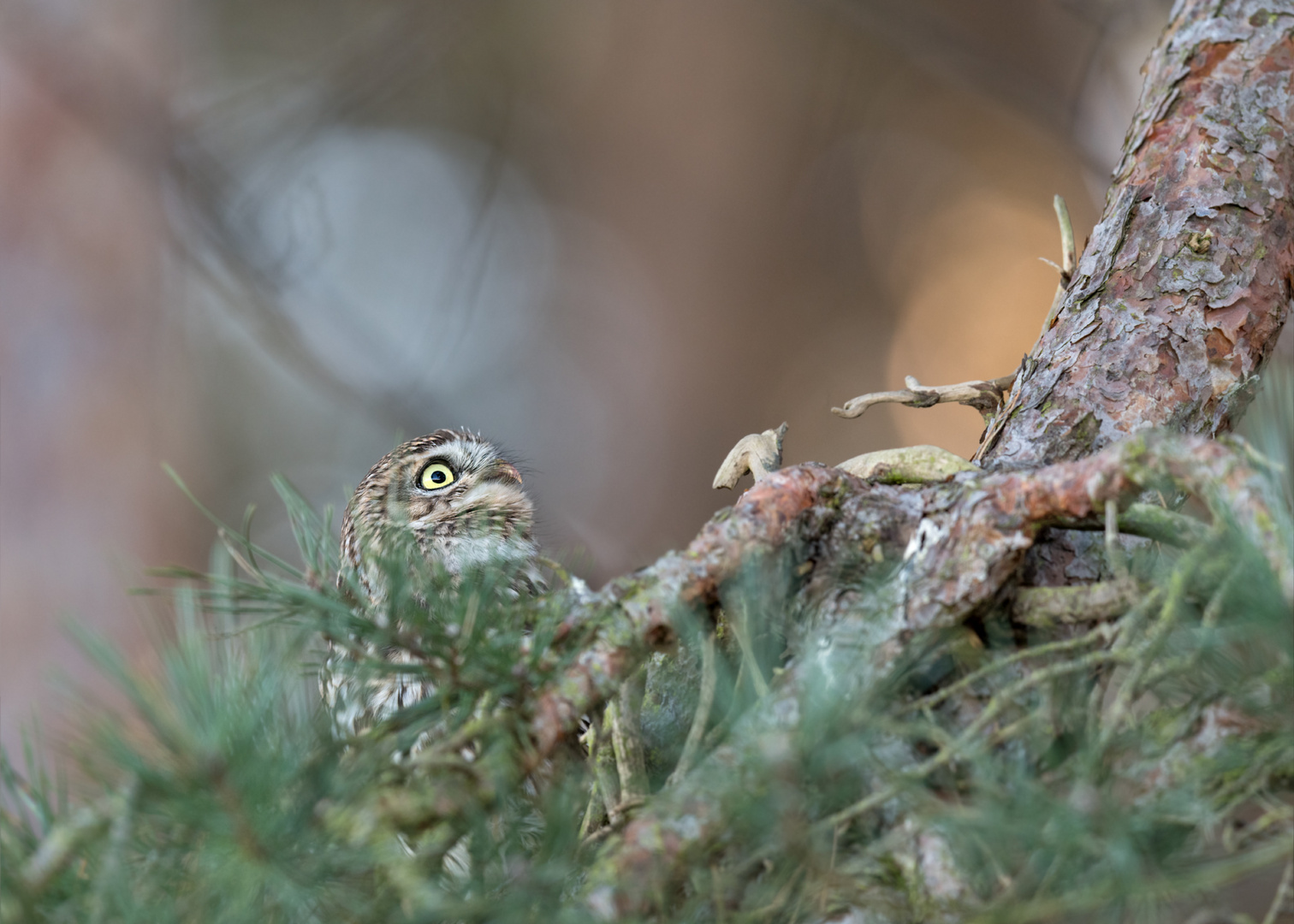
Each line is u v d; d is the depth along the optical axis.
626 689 7.61
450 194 13.60
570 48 12.17
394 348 8.86
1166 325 7.64
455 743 6.52
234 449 12.16
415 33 9.44
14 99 8.71
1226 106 7.65
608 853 6.19
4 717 8.20
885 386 11.93
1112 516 6.75
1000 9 10.62
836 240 11.66
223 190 8.49
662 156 11.11
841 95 11.45
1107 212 7.66
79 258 8.71
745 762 6.20
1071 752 6.55
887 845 6.18
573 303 11.57
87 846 5.85
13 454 8.53
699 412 10.73
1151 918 5.65
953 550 7.10
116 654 5.46
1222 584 6.00
